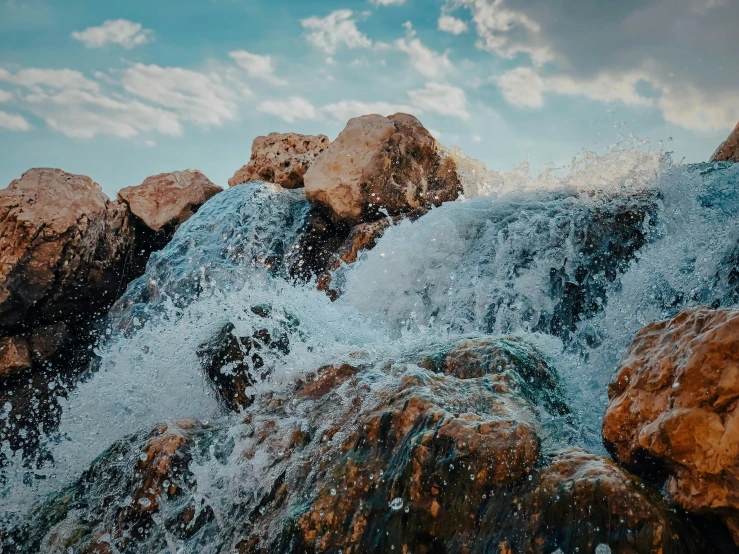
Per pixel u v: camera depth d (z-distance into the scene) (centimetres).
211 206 711
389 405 270
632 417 223
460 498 224
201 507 291
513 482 221
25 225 658
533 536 207
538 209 502
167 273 639
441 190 632
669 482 208
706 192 444
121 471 321
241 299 458
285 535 244
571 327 434
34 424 604
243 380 371
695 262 379
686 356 211
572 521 203
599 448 267
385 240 551
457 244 515
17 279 652
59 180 720
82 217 702
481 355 309
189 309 470
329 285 569
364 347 370
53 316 684
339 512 241
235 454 302
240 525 268
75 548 299
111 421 417
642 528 192
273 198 684
